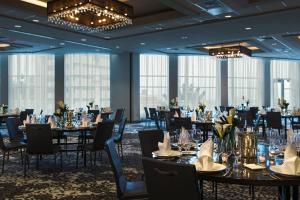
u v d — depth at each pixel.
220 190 4.68
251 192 4.46
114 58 15.31
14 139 6.55
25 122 6.82
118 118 10.70
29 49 13.70
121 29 9.23
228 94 16.86
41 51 14.30
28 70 15.68
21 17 7.79
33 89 15.68
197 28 8.95
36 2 7.45
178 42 11.55
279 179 2.18
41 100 15.70
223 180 2.24
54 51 14.37
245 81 17.25
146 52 14.82
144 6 7.76
